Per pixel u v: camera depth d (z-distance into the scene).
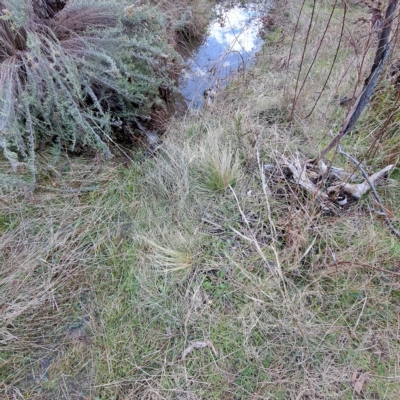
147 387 1.25
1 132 1.52
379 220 1.66
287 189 1.83
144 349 1.35
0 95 1.64
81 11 2.06
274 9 4.00
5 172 1.82
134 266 1.58
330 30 2.90
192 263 1.56
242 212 1.68
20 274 1.49
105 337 1.38
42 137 1.96
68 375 1.28
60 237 1.64
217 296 1.47
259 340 1.35
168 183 1.95
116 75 1.80
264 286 1.46
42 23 2.08
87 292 1.50
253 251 1.61
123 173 1.99
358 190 1.70
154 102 2.38
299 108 2.30
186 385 1.26
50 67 1.69
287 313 1.38
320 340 1.32
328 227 1.64
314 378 1.24
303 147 2.07
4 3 1.78
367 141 2.03
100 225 1.72
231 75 2.96
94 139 1.91
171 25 3.04
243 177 1.91
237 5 4.17
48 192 1.80
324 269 1.49
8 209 1.69
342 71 2.39
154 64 2.12
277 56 3.03
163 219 1.77
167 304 1.46
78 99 1.90
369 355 1.28
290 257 1.54
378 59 1.42
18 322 1.38
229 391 1.24
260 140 2.07
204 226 1.72
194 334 1.38
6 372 1.27
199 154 2.02
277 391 1.22
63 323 1.41
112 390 1.25
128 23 2.13
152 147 2.26
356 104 1.53
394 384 1.21
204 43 3.57
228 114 2.36
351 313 1.38
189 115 2.56
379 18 1.43
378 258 1.50
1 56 1.98
